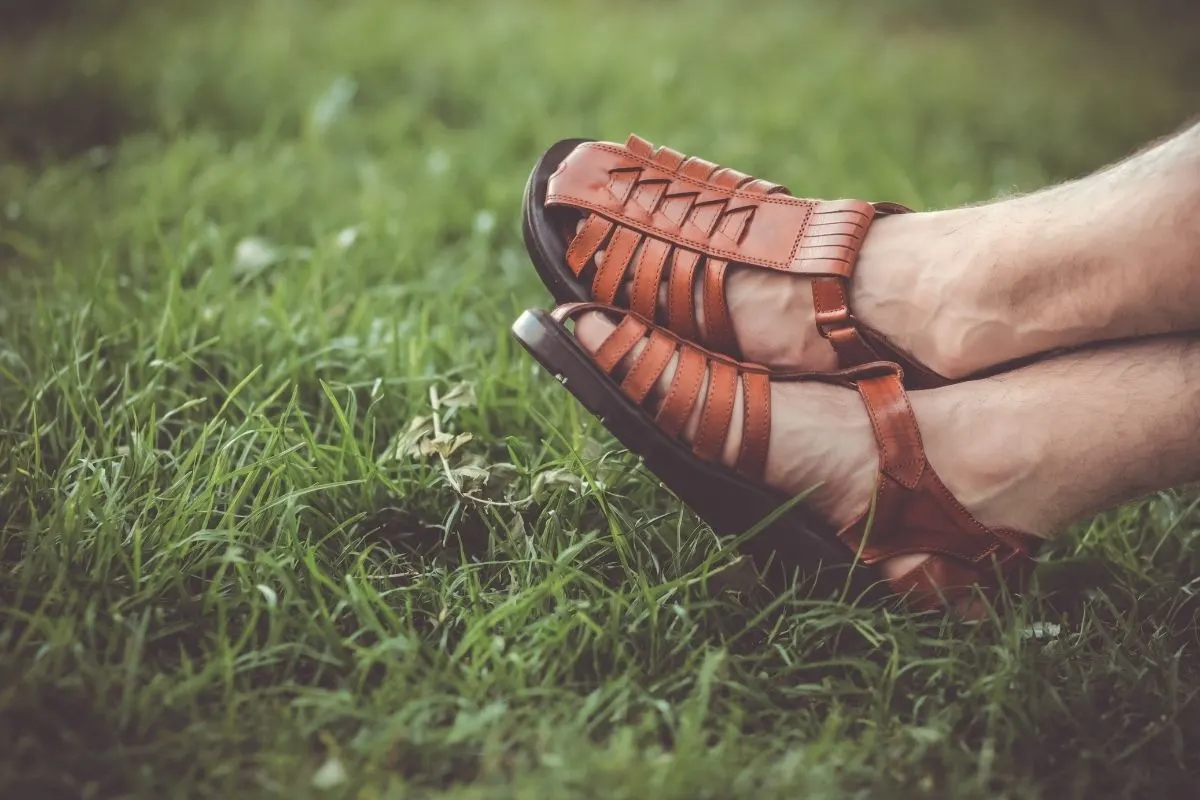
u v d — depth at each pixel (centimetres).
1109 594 137
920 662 126
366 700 123
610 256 136
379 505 135
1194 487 142
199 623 126
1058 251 129
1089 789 121
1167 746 124
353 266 164
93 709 120
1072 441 129
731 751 120
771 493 132
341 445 139
